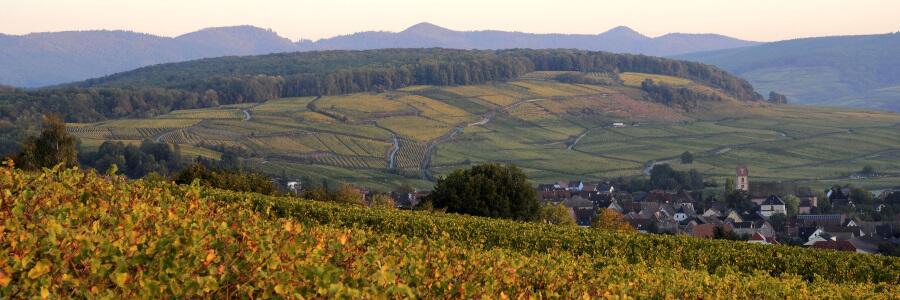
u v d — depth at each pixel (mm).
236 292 11992
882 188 186375
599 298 17094
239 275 12117
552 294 16984
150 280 11078
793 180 198000
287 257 13242
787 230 134625
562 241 38844
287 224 14562
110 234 13281
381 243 21578
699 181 184875
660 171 187125
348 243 16844
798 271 37594
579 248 38656
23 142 79812
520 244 39031
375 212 44344
